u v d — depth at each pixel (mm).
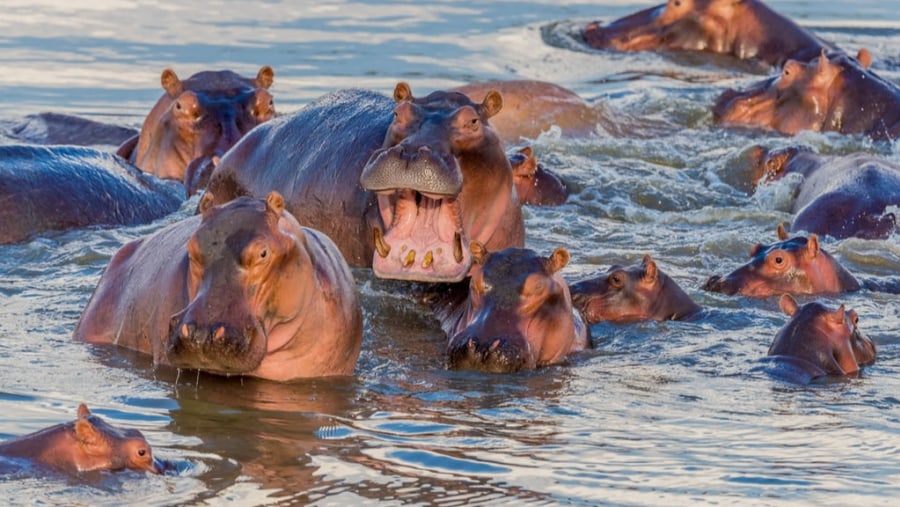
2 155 55938
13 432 31672
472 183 45406
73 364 37750
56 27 99000
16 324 41656
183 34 97500
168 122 62438
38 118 74062
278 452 31750
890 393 38062
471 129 45062
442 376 39094
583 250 54938
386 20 103875
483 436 33562
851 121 75125
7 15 102000
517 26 102875
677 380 39062
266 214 35312
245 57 89875
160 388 36125
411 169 41469
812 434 34188
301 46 93438
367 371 39281
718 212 61531
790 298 42344
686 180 67125
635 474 31062
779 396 37562
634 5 113875
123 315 39500
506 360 39312
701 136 74875
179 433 32750
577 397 37250
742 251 55594
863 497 29906
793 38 93625
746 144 72625
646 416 35562
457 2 112625
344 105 53062
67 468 28984
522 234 49500
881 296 49156
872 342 42406
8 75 85000
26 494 27734
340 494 29219
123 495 28328
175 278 37500
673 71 90625
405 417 34938
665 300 46250
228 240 34625
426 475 30594
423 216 43906
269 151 53000
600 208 62031
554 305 40844
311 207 50406
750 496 29828
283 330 36219
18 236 53719
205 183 59031
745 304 47844
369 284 48125
